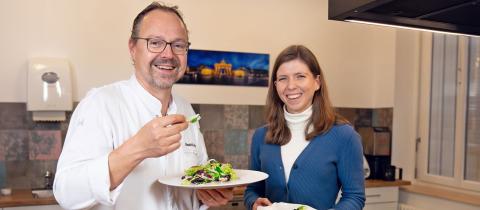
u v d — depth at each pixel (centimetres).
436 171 334
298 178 144
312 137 146
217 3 326
